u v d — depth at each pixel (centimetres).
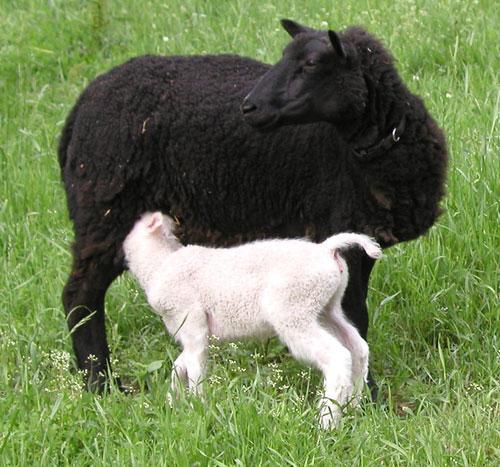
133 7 2025
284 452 880
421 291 1188
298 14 1892
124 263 1095
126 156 1090
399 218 1039
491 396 1002
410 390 1057
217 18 1956
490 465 867
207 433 907
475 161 1309
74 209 1118
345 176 1039
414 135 1020
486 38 1702
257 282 980
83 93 1141
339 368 941
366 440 895
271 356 1126
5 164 1597
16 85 1866
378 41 1036
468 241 1224
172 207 1115
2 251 1382
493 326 1138
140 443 884
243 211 1100
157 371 1070
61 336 1162
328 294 960
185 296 1005
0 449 877
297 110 1012
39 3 2094
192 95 1098
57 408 927
